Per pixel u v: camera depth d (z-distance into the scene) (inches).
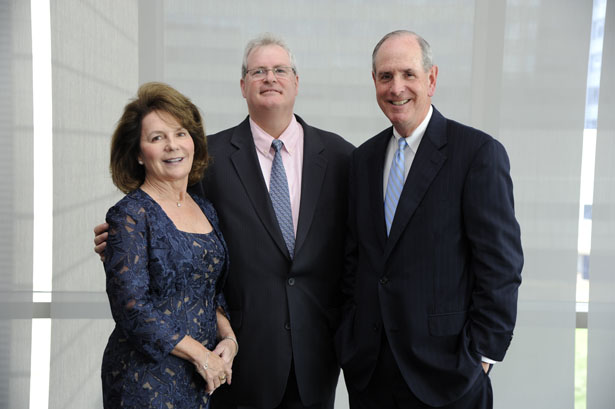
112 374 65.4
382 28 114.3
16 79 112.7
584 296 119.4
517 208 117.6
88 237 114.3
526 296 118.1
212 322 71.7
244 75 85.8
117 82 113.0
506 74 115.4
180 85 113.7
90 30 112.0
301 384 82.4
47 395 117.9
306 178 85.0
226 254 74.7
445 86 116.0
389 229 77.5
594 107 115.9
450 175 73.7
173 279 65.5
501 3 114.0
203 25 112.9
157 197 69.9
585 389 120.4
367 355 77.7
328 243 85.0
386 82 75.4
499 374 119.3
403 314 74.6
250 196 82.9
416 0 114.0
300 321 82.5
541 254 117.6
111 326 115.3
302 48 114.4
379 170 79.6
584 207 117.3
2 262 115.3
